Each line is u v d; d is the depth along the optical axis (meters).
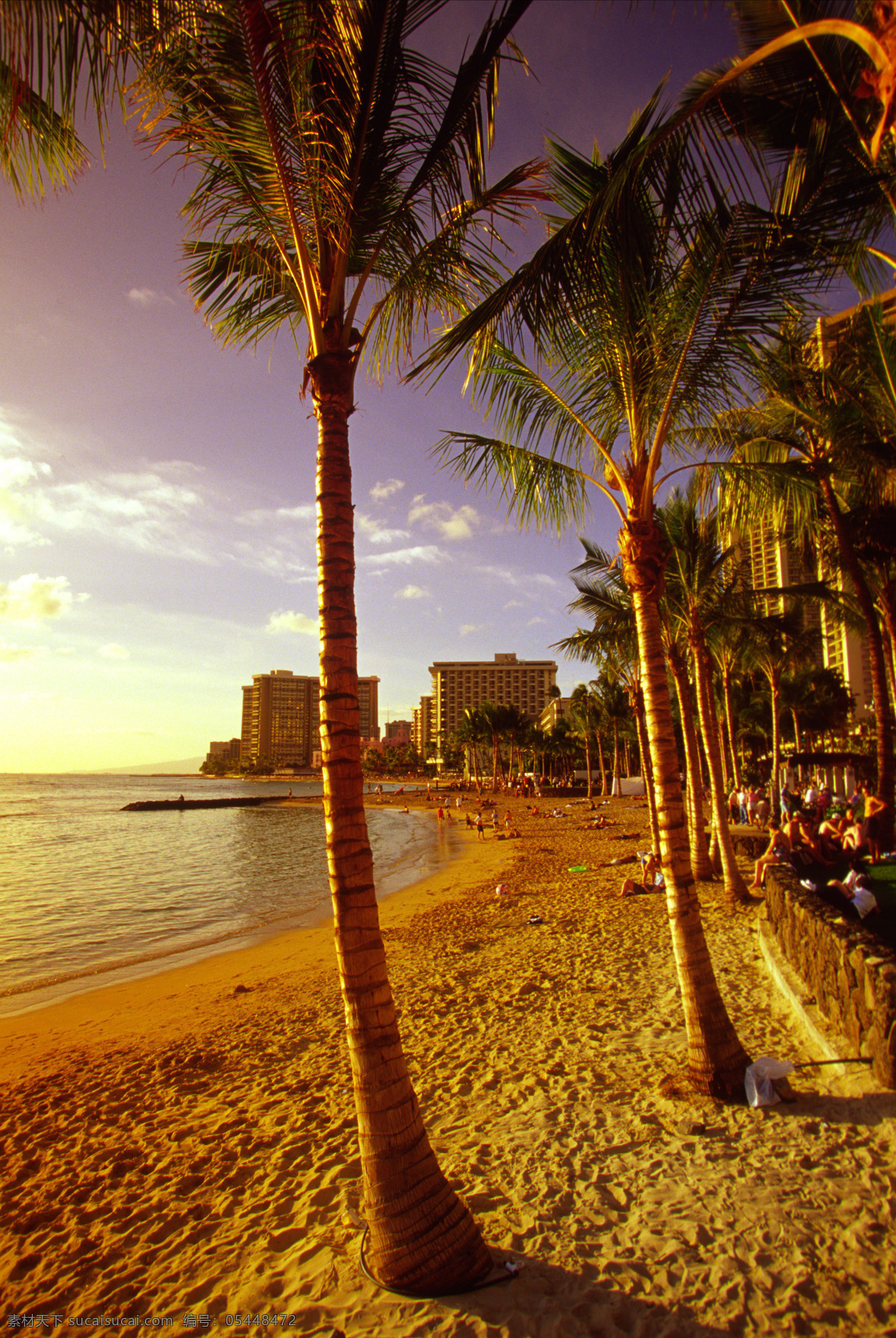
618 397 5.89
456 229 4.50
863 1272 3.27
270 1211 4.71
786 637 20.09
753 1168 4.25
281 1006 10.59
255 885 27.66
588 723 65.88
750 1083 5.01
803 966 6.95
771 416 10.61
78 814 91.38
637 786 61.56
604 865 21.88
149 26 3.11
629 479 5.79
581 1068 6.42
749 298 5.26
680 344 5.57
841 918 6.30
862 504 13.48
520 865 25.73
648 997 8.39
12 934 18.56
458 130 3.95
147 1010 11.23
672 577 12.35
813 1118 4.69
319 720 3.74
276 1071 7.66
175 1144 6.04
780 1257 3.44
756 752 47.59
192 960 15.20
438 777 162.38
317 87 3.57
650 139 3.85
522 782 84.50
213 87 3.59
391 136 3.92
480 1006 8.85
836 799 26.45
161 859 38.03
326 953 14.80
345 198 3.76
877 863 11.98
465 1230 3.59
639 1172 4.41
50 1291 4.10
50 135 3.63
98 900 24.17
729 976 8.33
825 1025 5.89
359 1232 4.20
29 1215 5.05
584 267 4.77
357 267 4.71
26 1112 7.13
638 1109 5.32
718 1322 3.07
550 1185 4.41
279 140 3.65
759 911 11.14
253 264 5.11
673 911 5.52
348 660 3.73
